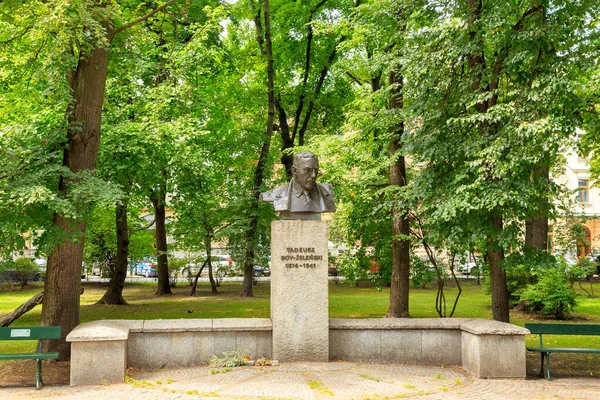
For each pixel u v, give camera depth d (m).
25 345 12.79
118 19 12.41
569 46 11.09
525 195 10.27
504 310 12.39
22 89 13.54
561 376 9.74
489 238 11.36
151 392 8.33
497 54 11.88
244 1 24.20
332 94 25.66
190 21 20.39
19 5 10.62
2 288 31.22
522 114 10.55
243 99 25.23
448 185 11.30
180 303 23.56
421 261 17.42
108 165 15.06
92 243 31.56
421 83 12.12
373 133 18.58
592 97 11.48
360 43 16.45
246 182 25.44
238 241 25.28
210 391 8.29
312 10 23.44
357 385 8.65
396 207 13.62
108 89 16.92
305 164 10.37
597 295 27.05
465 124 11.19
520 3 11.62
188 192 19.36
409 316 17.19
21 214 9.60
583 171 46.00
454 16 11.90
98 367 8.96
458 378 9.38
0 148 9.84
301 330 10.16
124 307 21.92
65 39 10.19
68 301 10.98
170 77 19.38
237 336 10.23
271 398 7.91
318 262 10.27
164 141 15.49
